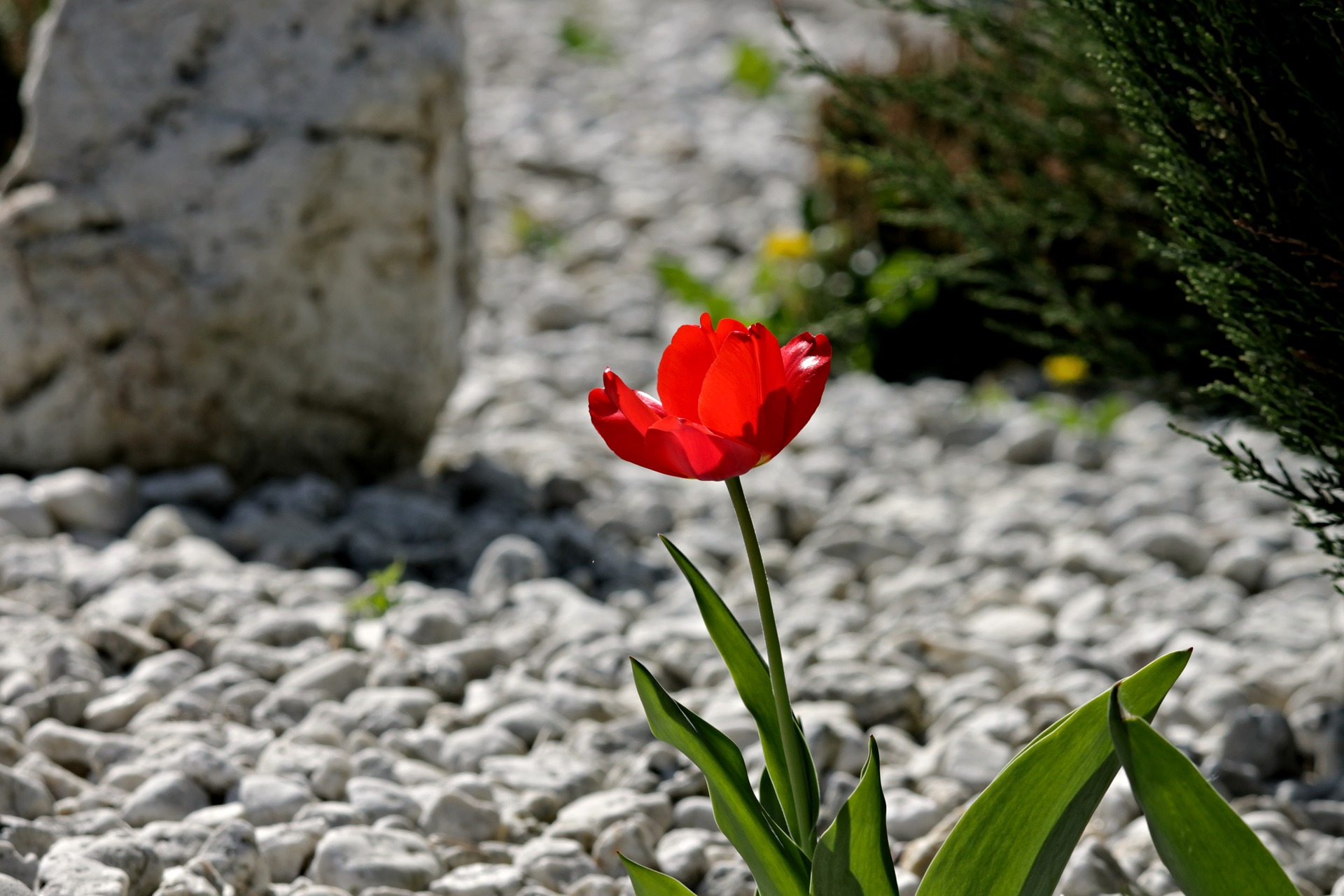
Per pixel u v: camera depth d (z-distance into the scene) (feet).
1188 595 10.57
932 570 11.35
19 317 11.25
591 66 30.27
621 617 10.28
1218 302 5.72
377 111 11.66
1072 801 4.18
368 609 9.62
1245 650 9.62
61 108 11.79
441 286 12.43
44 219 11.34
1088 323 8.60
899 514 12.84
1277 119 5.41
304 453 12.25
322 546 11.03
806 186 20.42
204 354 11.51
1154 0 5.53
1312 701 8.50
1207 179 5.55
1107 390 16.44
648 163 24.23
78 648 8.55
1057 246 12.20
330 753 7.62
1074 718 4.09
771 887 4.52
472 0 34.65
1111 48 5.72
